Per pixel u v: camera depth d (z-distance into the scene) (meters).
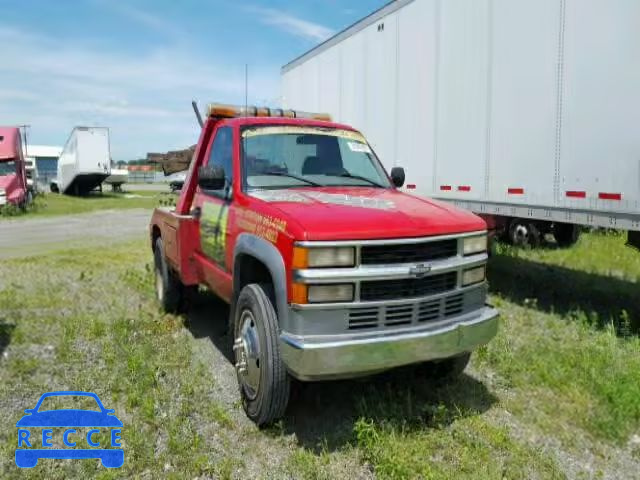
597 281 7.68
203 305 6.25
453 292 3.42
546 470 3.11
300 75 11.20
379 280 3.14
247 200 3.88
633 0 4.62
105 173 29.69
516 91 5.85
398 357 3.13
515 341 5.12
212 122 5.09
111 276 7.99
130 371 4.24
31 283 7.41
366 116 8.72
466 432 3.47
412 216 3.41
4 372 4.23
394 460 3.03
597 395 3.99
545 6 5.46
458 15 6.62
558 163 5.41
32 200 23.38
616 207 4.86
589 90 5.05
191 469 3.05
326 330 3.06
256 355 3.46
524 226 9.41
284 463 3.15
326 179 4.50
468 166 6.60
